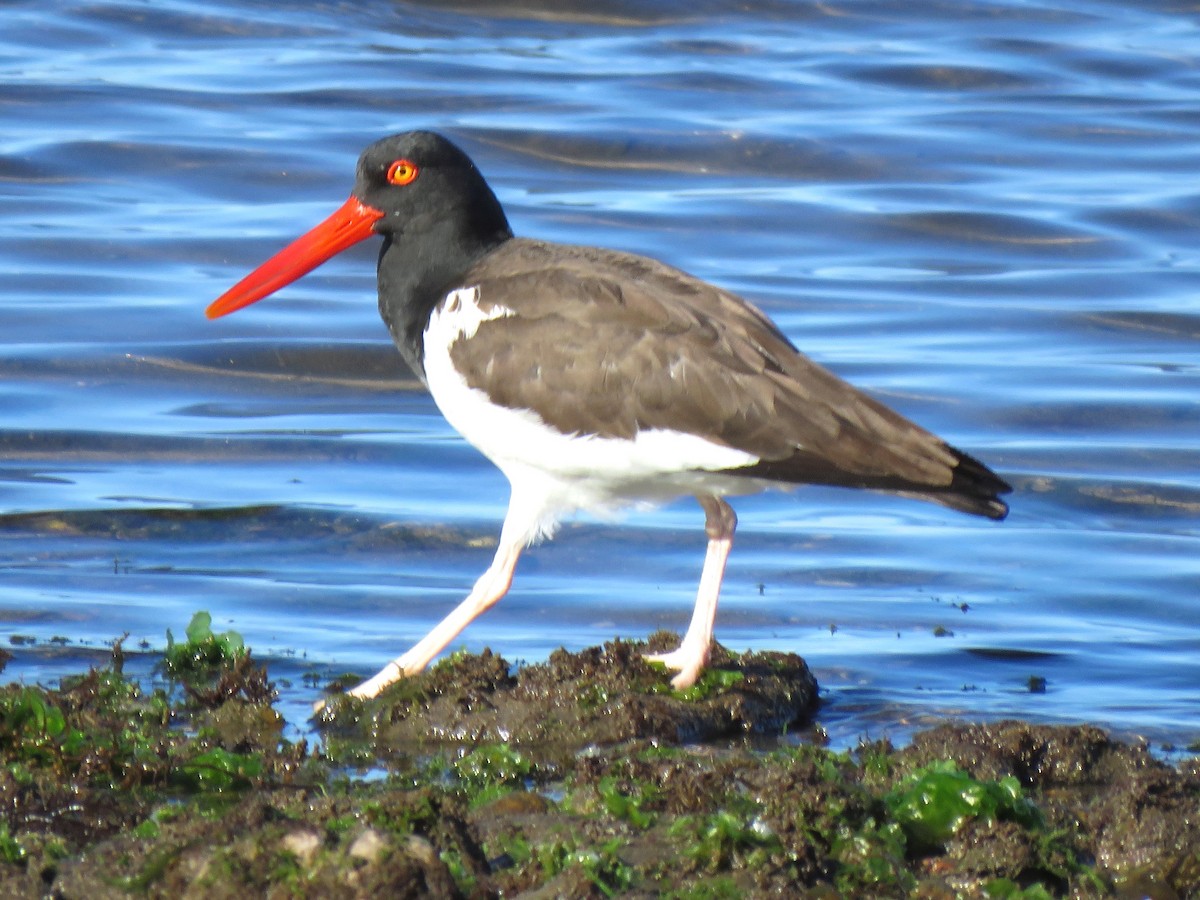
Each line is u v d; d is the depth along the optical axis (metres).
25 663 11.19
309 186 22.16
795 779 8.52
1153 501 15.22
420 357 11.45
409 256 11.52
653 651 11.18
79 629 11.96
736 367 10.09
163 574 13.13
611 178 23.27
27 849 7.88
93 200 21.48
